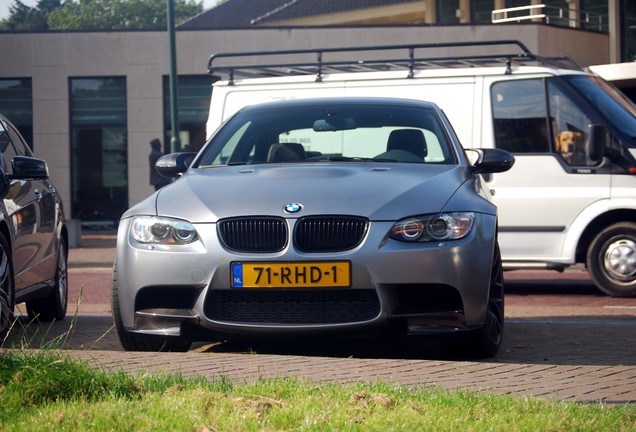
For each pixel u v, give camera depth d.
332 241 6.75
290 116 8.57
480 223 6.98
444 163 7.92
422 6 38.28
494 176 12.61
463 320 6.84
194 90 29.53
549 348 8.10
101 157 29.95
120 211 30.03
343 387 5.30
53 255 9.66
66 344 8.37
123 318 7.07
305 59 29.02
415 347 8.04
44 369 5.12
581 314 10.77
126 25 76.31
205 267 6.80
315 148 8.23
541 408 4.89
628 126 12.39
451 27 28.16
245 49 29.17
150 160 23.92
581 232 12.28
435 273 6.72
